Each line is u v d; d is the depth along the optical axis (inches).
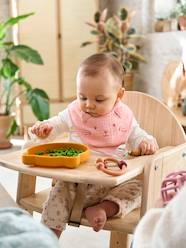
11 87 124.9
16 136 132.7
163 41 124.0
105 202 37.4
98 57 41.1
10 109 128.3
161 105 47.0
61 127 43.8
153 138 43.4
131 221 36.7
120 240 44.5
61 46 132.7
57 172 32.5
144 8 132.6
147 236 19.4
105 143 41.6
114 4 144.5
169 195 27.4
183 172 30.5
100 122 41.6
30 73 130.6
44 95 115.6
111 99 40.9
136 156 39.9
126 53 125.0
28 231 15.9
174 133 45.9
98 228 35.9
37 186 77.4
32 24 128.6
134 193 39.3
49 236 16.0
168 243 16.6
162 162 35.8
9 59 116.3
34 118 133.3
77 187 37.4
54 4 129.9
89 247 57.4
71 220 37.0
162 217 17.7
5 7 132.8
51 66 132.8
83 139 42.4
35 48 130.2
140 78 137.0
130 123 42.9
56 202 37.2
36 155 35.0
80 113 42.6
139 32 135.6
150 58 131.3
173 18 122.6
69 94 136.6
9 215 17.2
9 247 14.6
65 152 37.4
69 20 132.4
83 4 133.4
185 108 90.5
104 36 129.0
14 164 34.8
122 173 32.0
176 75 99.0
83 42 134.9
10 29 131.1
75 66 135.7
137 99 48.3
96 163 34.2
